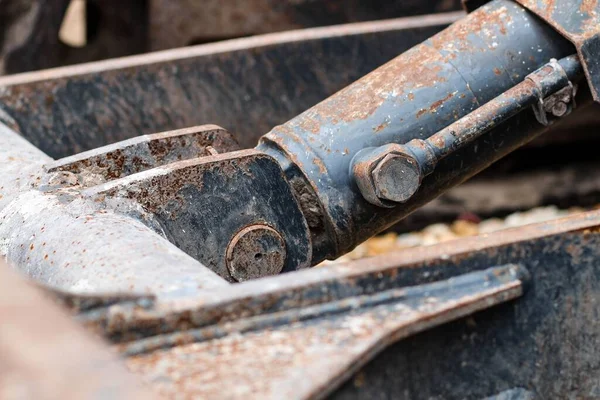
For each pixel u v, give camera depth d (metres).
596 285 1.31
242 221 1.48
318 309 1.23
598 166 2.51
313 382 1.17
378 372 1.24
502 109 1.54
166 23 2.47
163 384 1.17
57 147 1.86
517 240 1.29
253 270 1.48
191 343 1.21
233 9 2.45
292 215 1.50
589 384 1.32
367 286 1.25
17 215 1.45
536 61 1.58
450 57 1.58
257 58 1.94
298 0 2.42
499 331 1.29
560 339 1.31
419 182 1.52
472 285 1.27
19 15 2.23
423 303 1.25
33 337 1.06
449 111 1.56
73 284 1.32
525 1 1.59
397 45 1.99
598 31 1.55
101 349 1.07
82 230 1.38
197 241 1.46
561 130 2.38
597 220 1.32
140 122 1.90
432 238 2.32
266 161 1.49
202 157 1.48
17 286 1.12
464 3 1.69
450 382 1.28
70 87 1.87
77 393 1.00
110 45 2.52
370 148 1.54
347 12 2.42
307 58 1.96
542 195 2.45
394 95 1.57
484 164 1.60
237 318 1.22
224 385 1.17
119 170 1.52
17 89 1.84
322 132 1.55
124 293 1.20
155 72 1.90
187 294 1.25
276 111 1.96
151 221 1.44
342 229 1.55
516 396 1.30
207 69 1.92
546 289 1.30
